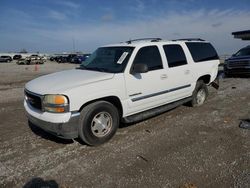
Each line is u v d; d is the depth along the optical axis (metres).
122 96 4.63
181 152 4.07
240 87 9.95
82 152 4.16
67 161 3.86
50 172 3.55
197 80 6.55
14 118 6.16
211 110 6.49
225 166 3.59
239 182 3.20
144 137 4.75
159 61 5.38
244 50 13.51
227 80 12.19
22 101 8.17
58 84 4.21
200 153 4.02
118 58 4.98
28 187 3.21
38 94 4.14
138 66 4.66
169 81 5.54
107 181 3.29
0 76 17.44
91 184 3.23
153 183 3.22
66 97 3.95
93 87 4.21
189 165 3.65
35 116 4.21
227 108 6.68
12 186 3.24
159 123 5.54
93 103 4.27
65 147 4.37
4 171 3.60
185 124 5.44
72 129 4.05
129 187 3.15
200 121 5.62
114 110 4.54
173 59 5.73
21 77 16.66
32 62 40.69
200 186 3.13
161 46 5.52
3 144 4.55
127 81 4.68
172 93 5.69
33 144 4.53
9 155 4.10
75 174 3.48
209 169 3.52
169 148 4.23
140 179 3.32
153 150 4.18
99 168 3.63
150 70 5.12
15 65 36.97
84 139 4.23
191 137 4.70
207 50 6.94
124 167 3.64
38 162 3.84
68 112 3.97
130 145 4.39
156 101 5.31
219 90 9.42
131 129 5.19
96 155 4.04
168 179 3.30
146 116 5.19
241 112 6.27
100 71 4.82
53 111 3.96
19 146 4.45
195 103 6.68
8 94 9.50
